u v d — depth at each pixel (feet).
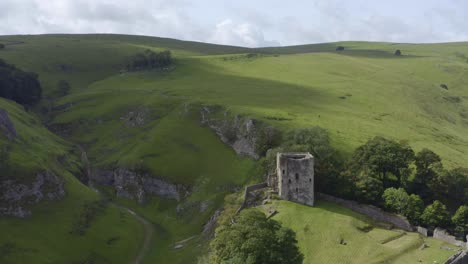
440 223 404.16
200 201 533.55
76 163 639.35
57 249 411.34
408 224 400.06
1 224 410.72
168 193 579.89
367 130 618.44
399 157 463.01
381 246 354.13
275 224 316.19
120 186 621.31
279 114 632.38
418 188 465.88
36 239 411.34
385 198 425.28
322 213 401.08
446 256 339.98
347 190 436.35
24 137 565.12
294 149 469.98
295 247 297.94
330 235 367.25
